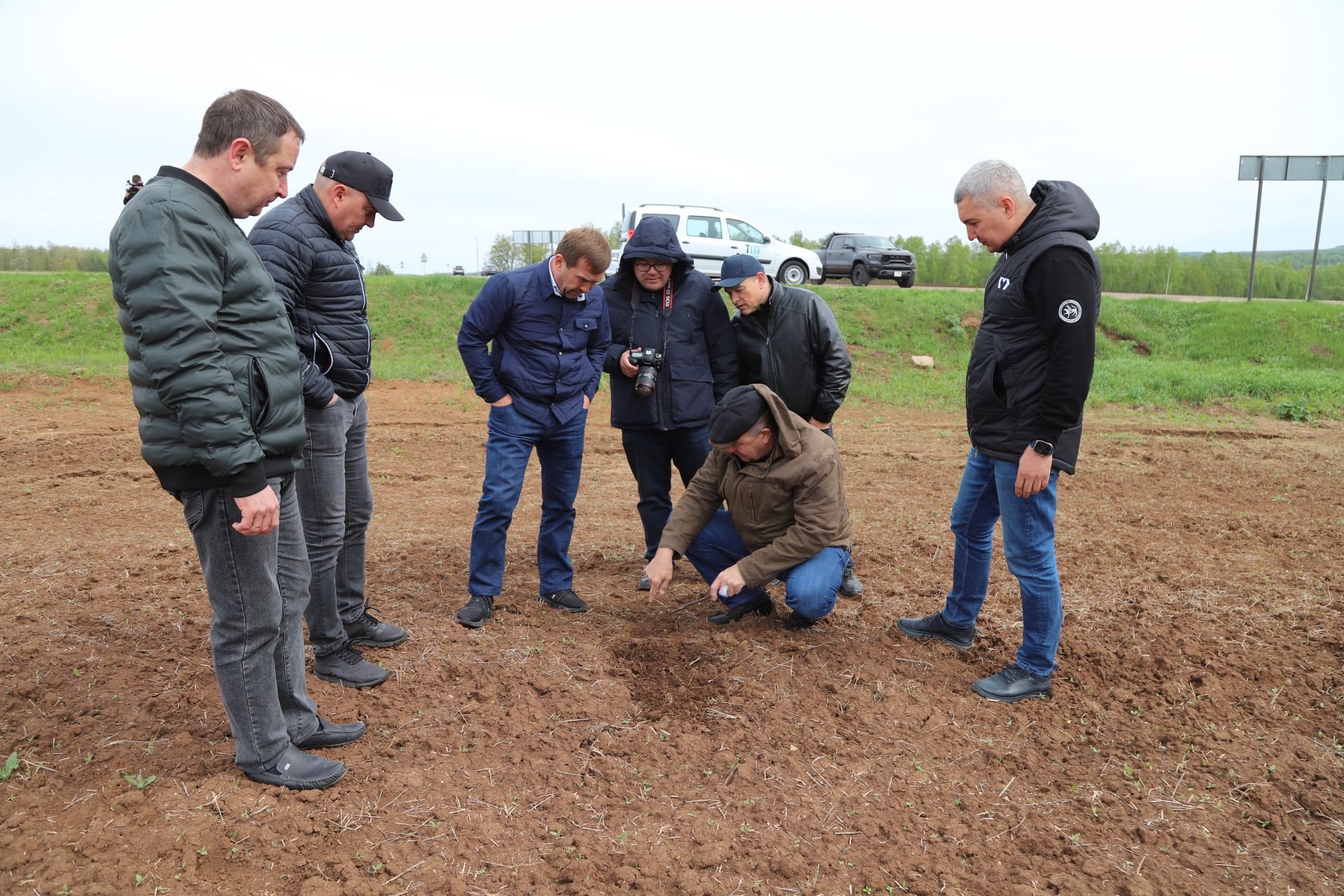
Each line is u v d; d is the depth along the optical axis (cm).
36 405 1048
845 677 362
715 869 253
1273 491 707
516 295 386
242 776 272
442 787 282
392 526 600
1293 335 1489
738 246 1778
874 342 1509
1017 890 246
